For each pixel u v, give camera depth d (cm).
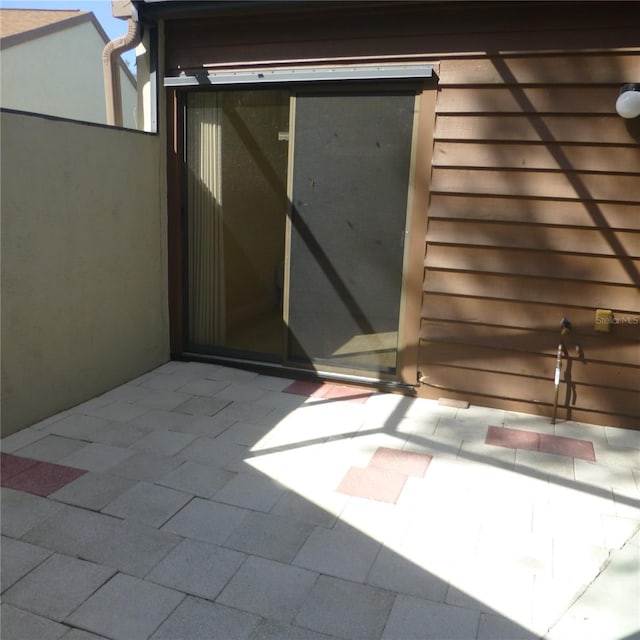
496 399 444
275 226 494
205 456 362
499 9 397
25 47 938
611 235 397
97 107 1131
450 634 227
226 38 471
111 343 465
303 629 229
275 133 481
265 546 278
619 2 373
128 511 303
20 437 381
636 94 357
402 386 466
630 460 368
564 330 409
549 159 401
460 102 415
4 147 361
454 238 432
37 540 279
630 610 240
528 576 260
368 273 467
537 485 336
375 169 450
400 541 283
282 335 504
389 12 421
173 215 518
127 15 496
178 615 235
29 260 386
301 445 379
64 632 226
